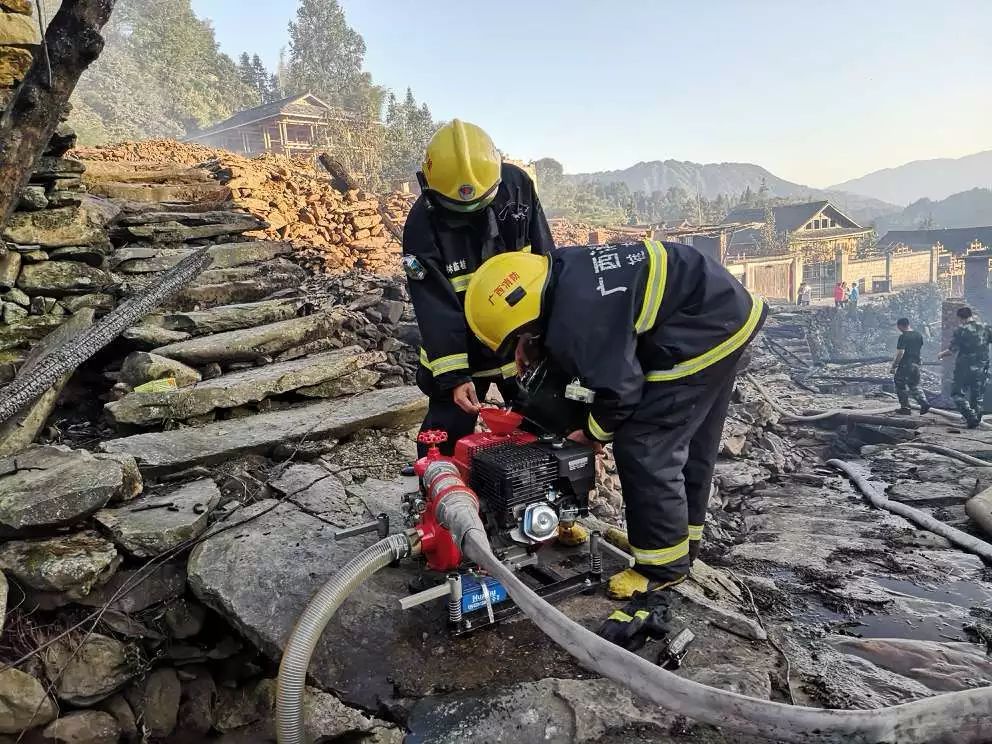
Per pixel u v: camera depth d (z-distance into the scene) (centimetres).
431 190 289
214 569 281
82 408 447
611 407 225
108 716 267
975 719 170
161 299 484
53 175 426
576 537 310
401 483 379
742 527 593
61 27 329
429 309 296
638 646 241
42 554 269
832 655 307
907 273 4675
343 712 222
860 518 604
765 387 1197
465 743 204
